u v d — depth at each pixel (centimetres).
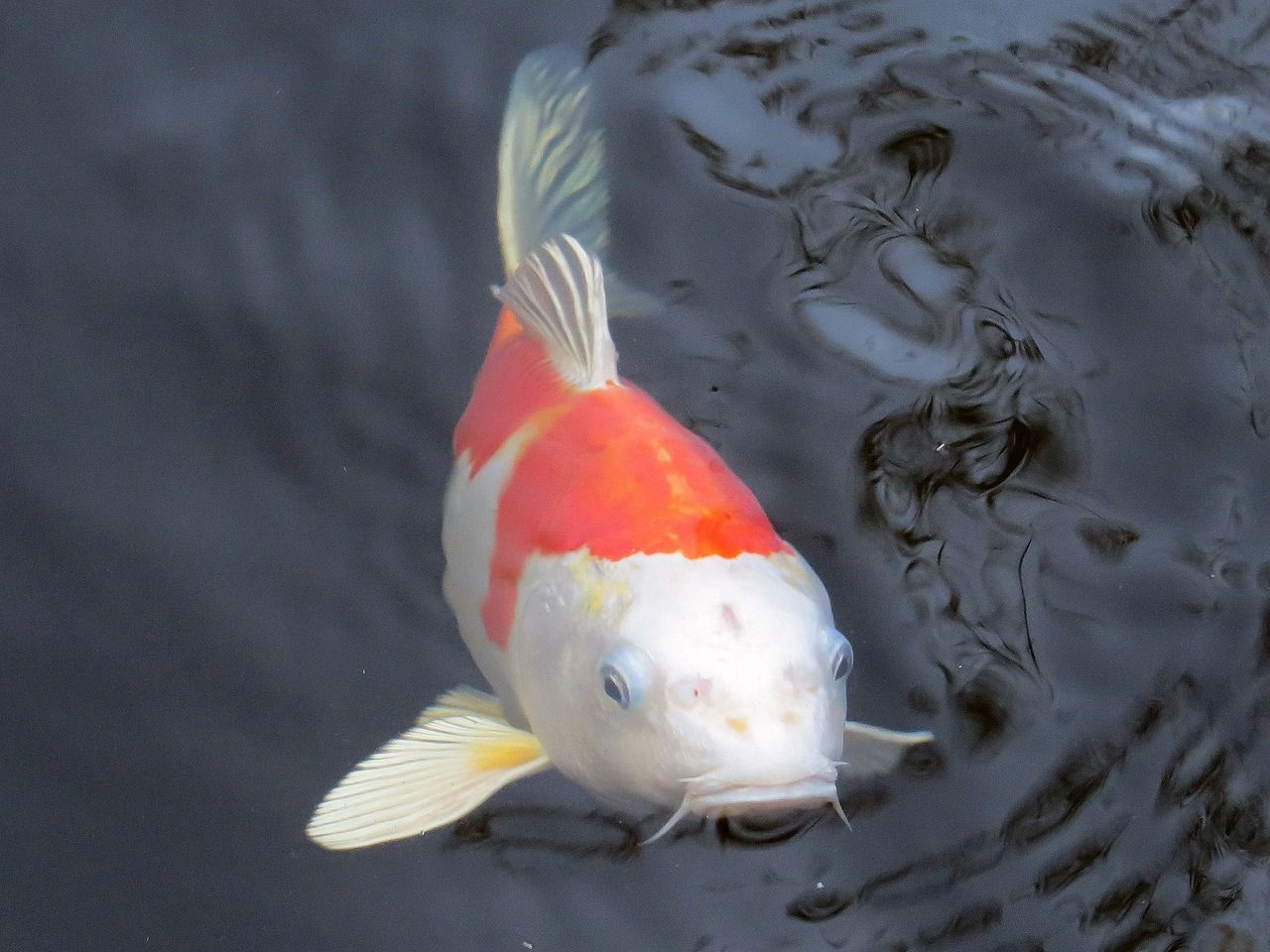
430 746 125
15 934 121
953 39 156
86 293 141
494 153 148
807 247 146
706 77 153
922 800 126
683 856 124
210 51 151
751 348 142
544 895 123
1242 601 133
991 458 138
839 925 123
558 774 126
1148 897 124
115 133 147
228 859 124
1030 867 125
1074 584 134
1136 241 147
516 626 123
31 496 134
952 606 133
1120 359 142
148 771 126
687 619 117
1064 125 152
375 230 145
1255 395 141
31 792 125
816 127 151
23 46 150
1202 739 129
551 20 154
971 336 143
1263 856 126
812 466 137
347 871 124
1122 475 138
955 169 150
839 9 157
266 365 140
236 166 147
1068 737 129
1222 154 150
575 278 124
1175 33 156
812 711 116
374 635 131
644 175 148
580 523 121
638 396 125
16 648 130
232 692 129
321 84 150
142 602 131
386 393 139
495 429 127
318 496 135
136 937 122
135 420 137
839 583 133
